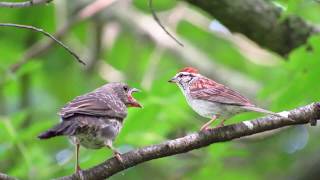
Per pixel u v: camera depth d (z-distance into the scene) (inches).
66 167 553.9
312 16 655.8
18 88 677.3
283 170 665.0
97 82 724.0
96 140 384.5
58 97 732.0
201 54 697.6
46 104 721.0
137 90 458.3
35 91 721.0
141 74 729.0
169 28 711.7
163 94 571.2
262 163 668.1
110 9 714.2
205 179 622.2
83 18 651.5
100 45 709.3
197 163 621.0
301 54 507.8
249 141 591.2
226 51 770.8
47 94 729.0
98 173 357.7
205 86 453.4
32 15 743.7
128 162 360.5
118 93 446.3
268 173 668.7
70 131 364.2
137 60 739.4
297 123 374.3
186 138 366.3
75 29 771.4
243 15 512.4
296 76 520.1
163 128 573.3
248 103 431.5
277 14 521.3
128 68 733.3
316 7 639.8
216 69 679.7
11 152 603.8
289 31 523.8
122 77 716.0
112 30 713.0
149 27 709.3
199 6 512.4
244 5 512.4
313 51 507.8
